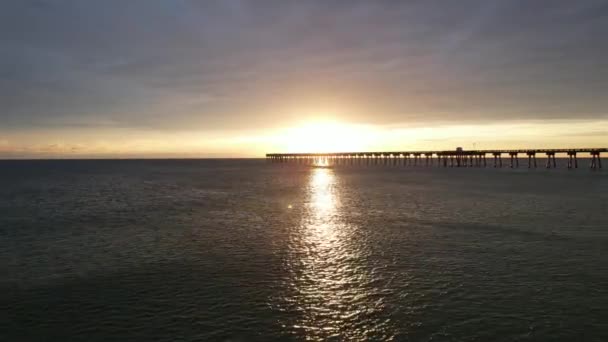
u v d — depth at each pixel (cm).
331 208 3562
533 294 1374
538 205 3522
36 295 1415
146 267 1733
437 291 1415
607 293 1373
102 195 4919
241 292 1425
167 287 1484
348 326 1159
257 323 1183
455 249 1988
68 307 1309
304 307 1291
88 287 1489
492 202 3797
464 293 1392
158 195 4888
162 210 3516
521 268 1662
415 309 1267
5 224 2836
